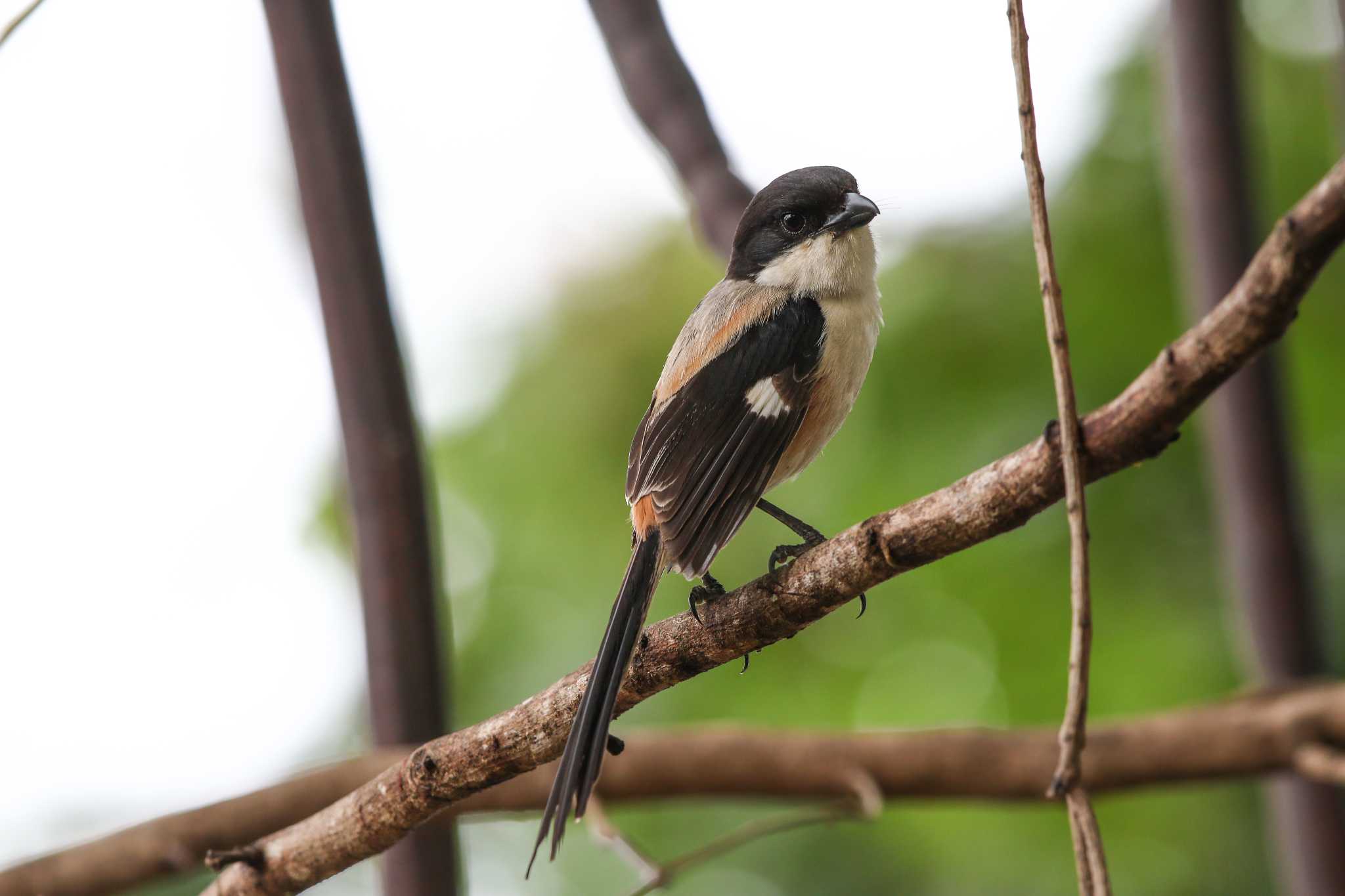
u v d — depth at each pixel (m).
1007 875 11.74
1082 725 4.83
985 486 5.06
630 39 9.19
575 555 13.06
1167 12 10.09
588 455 13.38
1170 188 12.19
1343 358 12.35
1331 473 12.13
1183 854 11.69
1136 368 11.96
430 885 7.66
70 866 8.41
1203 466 11.87
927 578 12.31
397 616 7.41
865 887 12.10
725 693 12.55
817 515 12.17
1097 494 12.09
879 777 9.22
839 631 12.53
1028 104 4.74
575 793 5.68
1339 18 9.80
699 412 8.22
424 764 6.03
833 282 8.86
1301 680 9.51
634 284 14.06
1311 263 3.99
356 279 7.41
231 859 6.32
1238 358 4.23
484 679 12.86
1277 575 9.49
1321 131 12.84
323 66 7.41
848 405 8.88
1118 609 11.85
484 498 13.48
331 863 6.30
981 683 12.09
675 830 12.72
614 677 5.98
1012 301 12.30
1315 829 9.33
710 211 9.16
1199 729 9.19
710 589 7.81
